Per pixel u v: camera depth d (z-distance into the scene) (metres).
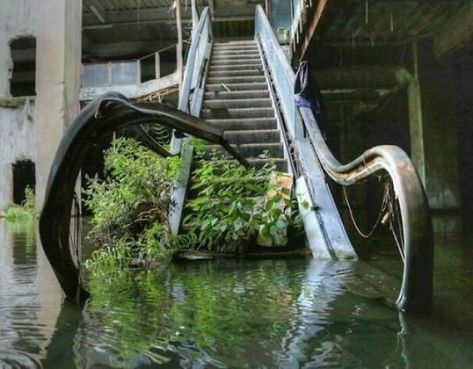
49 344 1.79
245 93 7.91
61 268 2.46
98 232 4.06
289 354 1.68
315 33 7.70
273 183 4.50
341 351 1.70
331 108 12.18
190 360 1.62
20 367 1.56
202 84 8.22
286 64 6.84
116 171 4.25
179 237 4.05
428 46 8.62
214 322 2.07
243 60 10.12
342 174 3.22
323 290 2.69
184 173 4.90
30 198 12.30
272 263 3.65
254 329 1.96
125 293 2.66
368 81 9.43
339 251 3.87
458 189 9.48
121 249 3.70
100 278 3.13
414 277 2.19
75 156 2.28
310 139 5.01
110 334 1.91
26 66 17.72
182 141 5.17
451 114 9.37
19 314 2.21
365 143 12.27
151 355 1.67
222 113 7.23
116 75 13.08
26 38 13.52
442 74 9.23
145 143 2.58
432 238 2.18
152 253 3.70
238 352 1.70
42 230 2.36
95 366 1.57
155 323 2.06
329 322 2.05
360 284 2.84
